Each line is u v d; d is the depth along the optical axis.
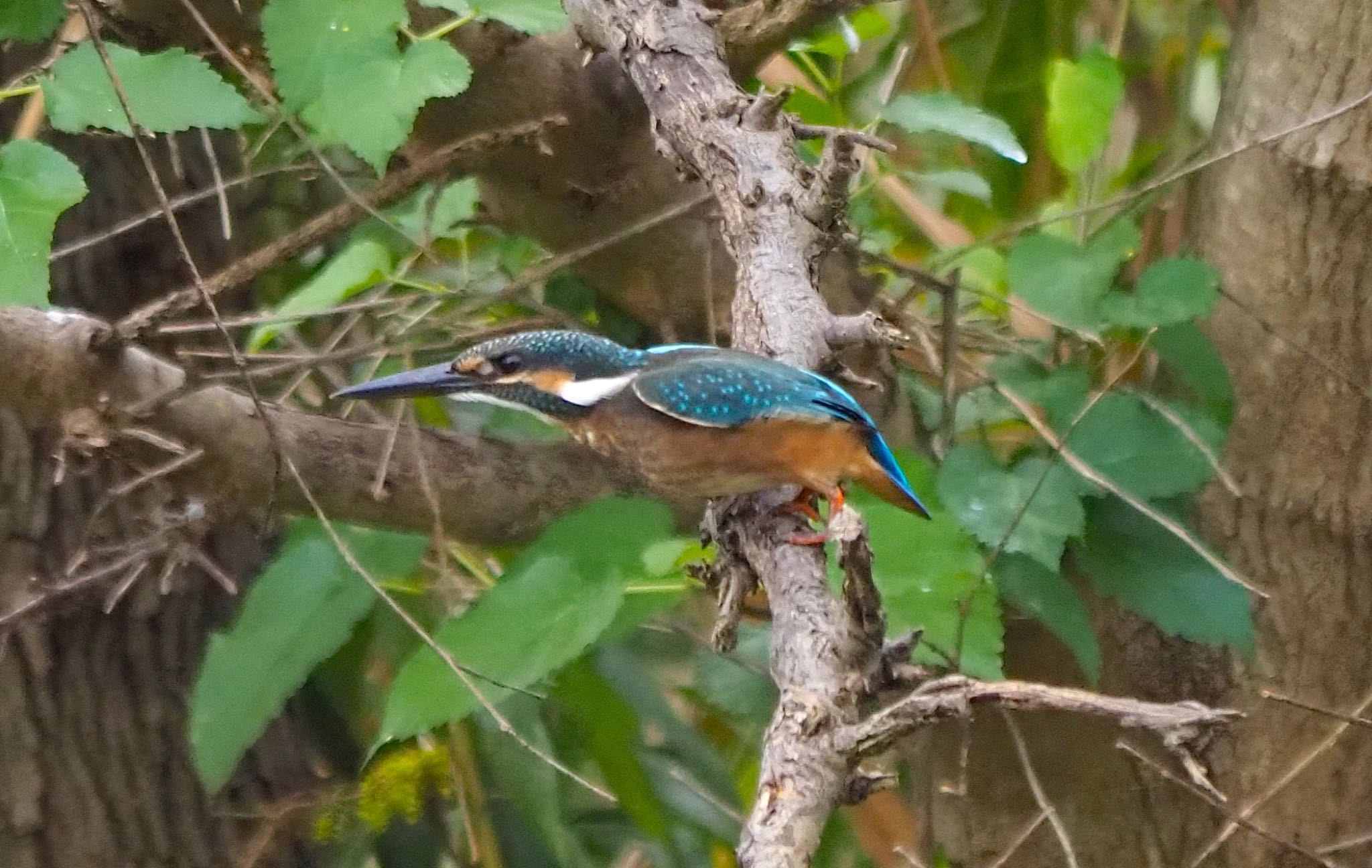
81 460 5.90
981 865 6.38
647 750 7.15
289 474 5.32
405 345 5.70
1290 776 5.43
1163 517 5.12
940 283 5.79
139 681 6.30
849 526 2.82
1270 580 6.02
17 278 4.11
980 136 5.54
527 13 4.84
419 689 4.79
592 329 6.23
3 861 5.99
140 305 6.46
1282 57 5.89
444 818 7.26
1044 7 7.99
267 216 7.09
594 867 7.10
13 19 5.04
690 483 4.44
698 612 7.15
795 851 2.65
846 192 4.42
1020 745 5.42
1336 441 5.89
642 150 5.86
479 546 5.98
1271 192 5.89
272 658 5.35
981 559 4.89
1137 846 6.14
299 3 4.58
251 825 6.60
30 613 5.45
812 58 7.60
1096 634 6.07
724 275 6.12
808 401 4.21
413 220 6.02
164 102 4.41
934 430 6.15
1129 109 8.79
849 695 3.00
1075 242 6.31
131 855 6.24
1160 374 6.06
